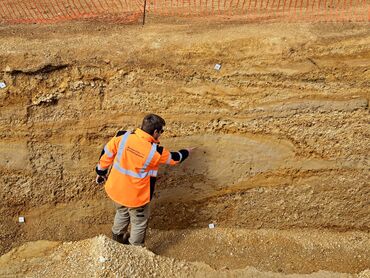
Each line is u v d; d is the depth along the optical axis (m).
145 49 5.31
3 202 5.65
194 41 5.34
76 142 5.45
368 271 5.45
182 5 6.60
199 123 5.43
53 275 5.21
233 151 5.55
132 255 5.20
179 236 5.82
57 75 5.27
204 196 5.76
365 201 5.81
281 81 5.29
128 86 5.29
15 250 5.61
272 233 5.90
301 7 6.46
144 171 4.82
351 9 6.28
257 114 5.39
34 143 5.43
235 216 5.88
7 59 5.20
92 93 5.32
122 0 6.82
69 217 5.76
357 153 5.57
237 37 5.36
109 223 5.82
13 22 5.99
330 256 5.68
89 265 5.16
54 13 6.35
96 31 5.71
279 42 5.28
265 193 5.76
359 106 5.36
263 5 6.60
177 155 4.95
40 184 5.60
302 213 5.88
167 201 5.76
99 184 5.62
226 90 5.30
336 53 5.25
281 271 5.46
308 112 5.39
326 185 5.73
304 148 5.55
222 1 6.77
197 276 5.30
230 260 5.55
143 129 4.72
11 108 5.29
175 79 5.28
